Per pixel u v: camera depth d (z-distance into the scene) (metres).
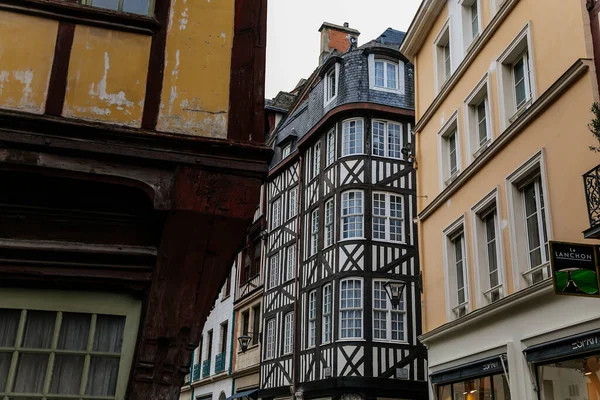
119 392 4.59
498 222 10.66
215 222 4.96
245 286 25.44
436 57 14.45
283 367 20.72
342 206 19.34
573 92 8.89
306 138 21.92
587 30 8.75
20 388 4.45
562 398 8.72
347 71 20.70
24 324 4.56
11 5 4.96
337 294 18.47
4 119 4.64
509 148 10.57
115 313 4.76
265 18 5.75
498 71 11.23
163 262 4.82
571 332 8.47
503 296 10.30
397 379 17.53
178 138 4.97
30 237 4.68
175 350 4.71
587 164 8.45
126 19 5.21
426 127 14.68
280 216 23.53
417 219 14.40
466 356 11.40
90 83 5.02
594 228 7.28
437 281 13.16
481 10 12.32
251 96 5.42
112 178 4.80
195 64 5.34
